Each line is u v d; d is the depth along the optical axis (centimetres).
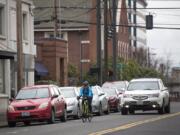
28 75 8194
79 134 3812
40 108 5197
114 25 9706
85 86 5484
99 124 4862
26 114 5181
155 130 4084
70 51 14012
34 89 5459
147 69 16438
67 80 10712
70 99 6184
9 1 7750
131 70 14488
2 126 5206
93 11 14100
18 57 5891
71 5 14175
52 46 10056
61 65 10525
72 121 5662
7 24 7694
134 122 4962
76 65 13750
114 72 9588
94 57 13975
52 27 13625
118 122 5044
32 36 8488
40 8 12762
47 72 9906
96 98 6775
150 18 8450
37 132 4144
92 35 14025
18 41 5903
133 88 6556
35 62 9619
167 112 6769
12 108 5222
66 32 14025
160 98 6388
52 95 5428
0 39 7519
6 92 7650
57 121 5759
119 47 17088
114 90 8094
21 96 5400
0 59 7475
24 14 8262
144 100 6359
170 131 3994
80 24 13975
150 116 5988
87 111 5391
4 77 7644
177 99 16350
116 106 7938
